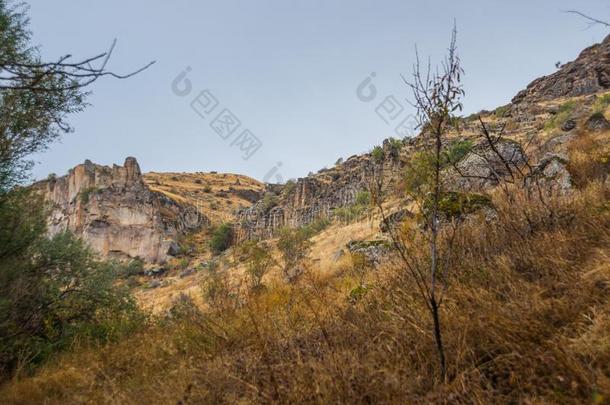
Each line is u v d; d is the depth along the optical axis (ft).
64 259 30.40
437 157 9.67
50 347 21.83
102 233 285.64
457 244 14.46
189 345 14.33
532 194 18.03
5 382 15.90
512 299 9.89
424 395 7.68
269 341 11.32
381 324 10.76
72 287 31.12
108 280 33.06
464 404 7.05
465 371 7.53
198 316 15.94
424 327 9.77
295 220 259.19
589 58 303.68
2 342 19.36
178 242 291.79
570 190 21.45
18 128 17.89
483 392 7.05
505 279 11.24
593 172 24.77
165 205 344.08
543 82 317.42
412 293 12.17
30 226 23.72
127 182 307.58
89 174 312.71
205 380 9.50
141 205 298.97
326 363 8.59
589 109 102.27
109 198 297.33
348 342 10.16
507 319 8.75
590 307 8.36
